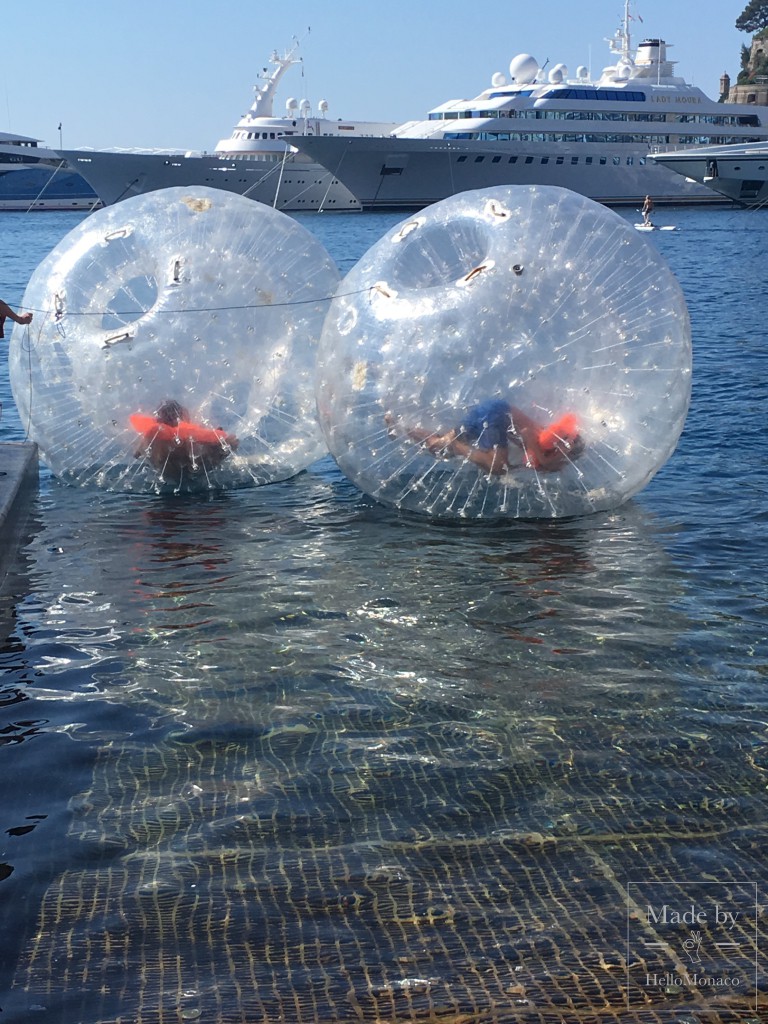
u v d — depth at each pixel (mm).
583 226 7062
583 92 68625
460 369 6809
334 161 64875
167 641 5316
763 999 2830
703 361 14000
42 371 7949
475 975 2926
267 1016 2793
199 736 4324
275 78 74000
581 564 6402
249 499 7938
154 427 7734
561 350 6777
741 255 36312
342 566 6410
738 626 5430
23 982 2932
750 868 3383
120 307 8945
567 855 3469
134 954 3031
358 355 7062
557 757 4113
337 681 4832
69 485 8312
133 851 3525
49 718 4504
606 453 7043
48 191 99125
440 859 3453
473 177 67438
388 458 7156
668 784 3900
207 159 67875
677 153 67562
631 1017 2771
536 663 5004
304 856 3484
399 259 7301
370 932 3107
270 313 7832
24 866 3443
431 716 4477
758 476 8484
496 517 7324
